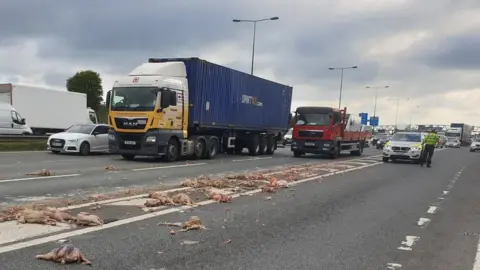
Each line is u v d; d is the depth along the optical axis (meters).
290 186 11.92
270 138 27.84
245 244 5.90
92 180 11.46
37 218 6.32
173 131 18.47
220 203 8.77
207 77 20.55
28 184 10.27
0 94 31.67
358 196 10.75
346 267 5.12
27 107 32.50
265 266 5.01
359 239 6.46
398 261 5.44
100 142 21.41
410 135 24.81
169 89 17.98
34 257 4.87
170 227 6.57
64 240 5.57
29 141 25.11
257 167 17.52
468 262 5.46
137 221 6.82
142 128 17.42
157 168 15.38
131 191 9.75
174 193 9.61
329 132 24.89
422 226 7.54
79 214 6.64
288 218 7.73
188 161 19.23
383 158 23.91
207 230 6.52
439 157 32.75
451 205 9.93
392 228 7.29
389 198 10.68
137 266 4.79
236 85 23.27
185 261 5.05
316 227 7.13
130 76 18.31
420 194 11.65
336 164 20.56
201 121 20.22
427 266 5.27
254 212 8.06
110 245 5.50
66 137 20.45
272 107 27.81
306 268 5.02
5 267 4.53
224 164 18.41
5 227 6.03
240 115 23.75
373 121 73.50
